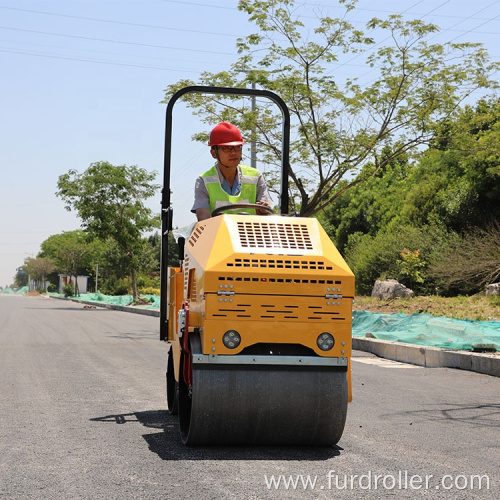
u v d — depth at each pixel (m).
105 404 7.85
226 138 6.52
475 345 12.22
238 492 4.41
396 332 14.98
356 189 49.81
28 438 6.03
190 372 5.61
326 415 5.47
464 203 32.50
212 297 5.30
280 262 5.44
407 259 28.09
